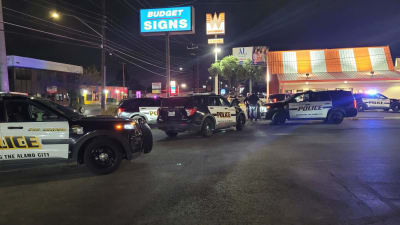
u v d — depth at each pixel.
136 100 14.28
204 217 4.01
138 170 6.61
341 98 15.70
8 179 6.04
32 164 6.03
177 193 5.00
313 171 6.27
